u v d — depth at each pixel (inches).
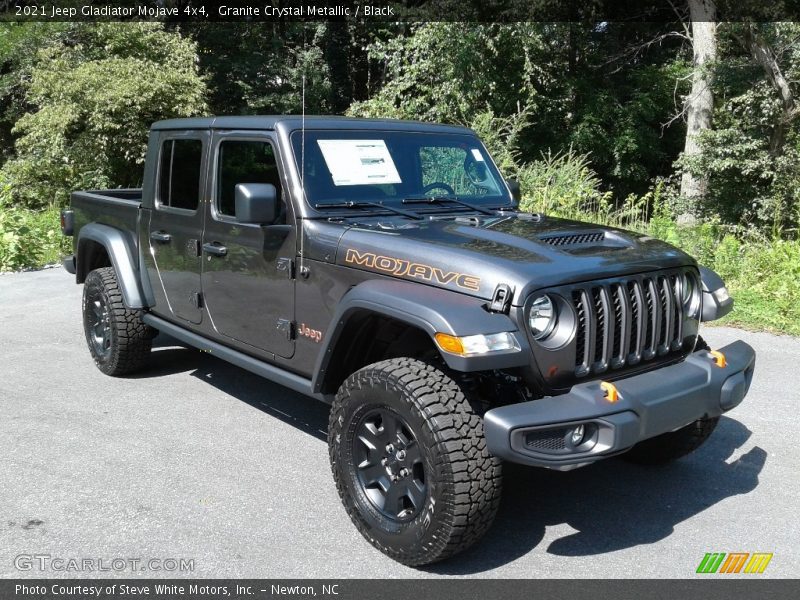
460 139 187.8
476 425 119.6
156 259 201.9
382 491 133.3
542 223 160.1
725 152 521.3
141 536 137.9
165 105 647.8
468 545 122.7
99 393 214.8
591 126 812.0
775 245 370.3
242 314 171.0
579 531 142.1
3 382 223.8
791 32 522.6
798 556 133.8
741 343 150.9
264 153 162.6
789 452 178.1
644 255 139.6
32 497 152.1
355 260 141.9
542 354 123.3
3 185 496.1
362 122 172.6
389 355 149.9
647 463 168.7
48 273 412.8
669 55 869.8
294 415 200.2
